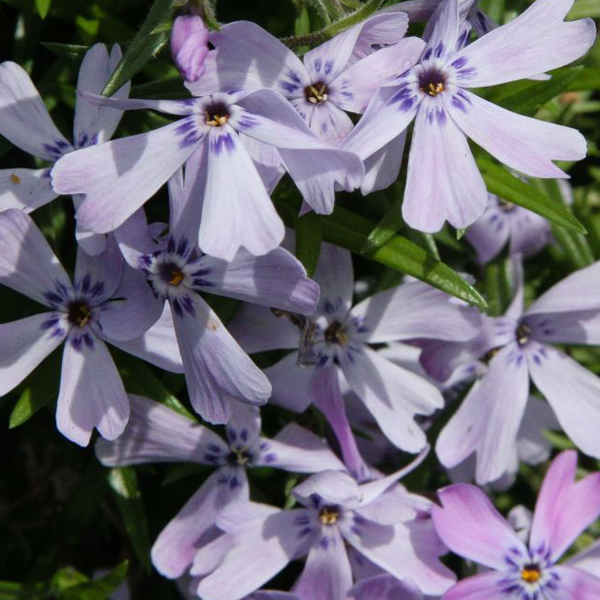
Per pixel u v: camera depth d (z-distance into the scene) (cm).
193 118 15
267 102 15
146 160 15
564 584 16
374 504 16
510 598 16
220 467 16
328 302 16
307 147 14
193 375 15
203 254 15
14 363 15
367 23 15
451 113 15
